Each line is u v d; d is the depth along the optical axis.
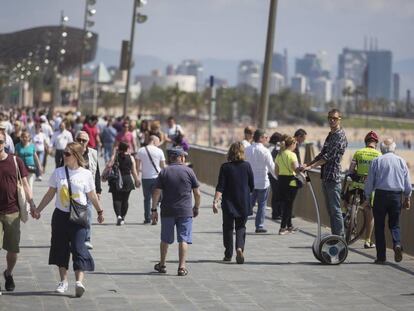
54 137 66.06
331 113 34.66
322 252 32.34
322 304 25.20
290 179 41.28
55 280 28.12
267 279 29.27
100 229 42.53
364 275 30.31
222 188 32.62
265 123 54.38
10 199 25.70
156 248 36.12
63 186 25.38
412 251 35.53
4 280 27.88
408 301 25.80
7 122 69.62
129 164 44.16
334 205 34.88
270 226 44.72
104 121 109.19
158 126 51.53
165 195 29.86
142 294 26.28
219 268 31.38
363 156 35.75
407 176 32.62
